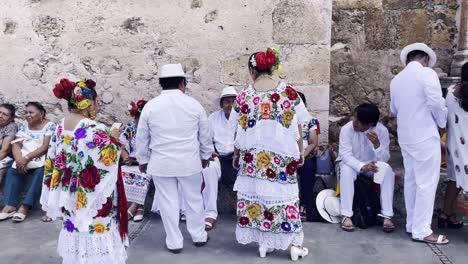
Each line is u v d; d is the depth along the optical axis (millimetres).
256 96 3770
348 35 5852
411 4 5734
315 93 5090
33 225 4691
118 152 3182
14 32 5277
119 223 3287
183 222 4844
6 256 3932
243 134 3854
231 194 5008
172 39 5164
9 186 4918
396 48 5809
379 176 4492
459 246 4129
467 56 5422
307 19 5008
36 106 4934
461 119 4121
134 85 5262
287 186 3781
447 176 4465
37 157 4918
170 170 3924
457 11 5695
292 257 3848
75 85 3150
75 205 3119
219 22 5094
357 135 4695
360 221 4578
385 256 3930
